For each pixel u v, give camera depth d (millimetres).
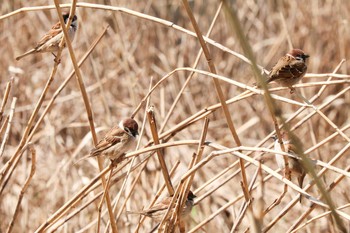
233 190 13555
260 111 16328
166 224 8586
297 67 10008
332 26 17656
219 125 16156
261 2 18781
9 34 17047
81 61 9188
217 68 17484
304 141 15312
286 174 9094
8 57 16953
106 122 14680
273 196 13578
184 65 17703
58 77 16625
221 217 12797
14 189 13633
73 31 10555
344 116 16203
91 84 16391
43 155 14633
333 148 15336
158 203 9734
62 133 15508
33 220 12953
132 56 16438
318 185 5758
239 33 5480
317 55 17438
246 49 5516
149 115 8523
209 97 16891
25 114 15750
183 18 18656
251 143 15641
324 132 15547
